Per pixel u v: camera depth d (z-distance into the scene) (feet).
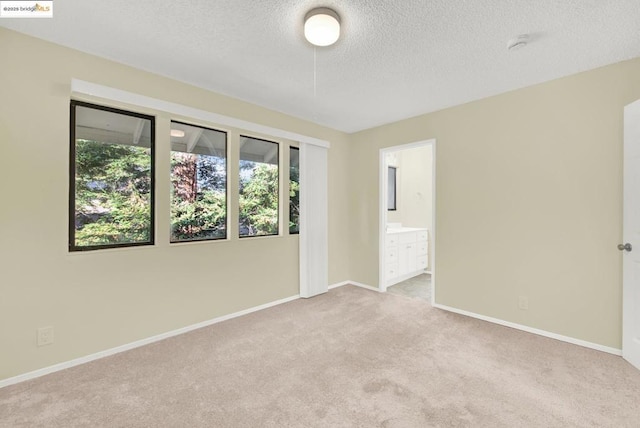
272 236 11.42
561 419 5.15
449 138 10.76
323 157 13.00
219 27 6.18
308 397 5.81
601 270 7.70
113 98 7.45
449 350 7.73
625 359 7.14
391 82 8.73
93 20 5.94
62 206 6.88
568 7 5.43
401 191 18.62
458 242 10.51
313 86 9.07
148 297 8.23
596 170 7.75
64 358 6.89
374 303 11.66
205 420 5.18
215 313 9.66
